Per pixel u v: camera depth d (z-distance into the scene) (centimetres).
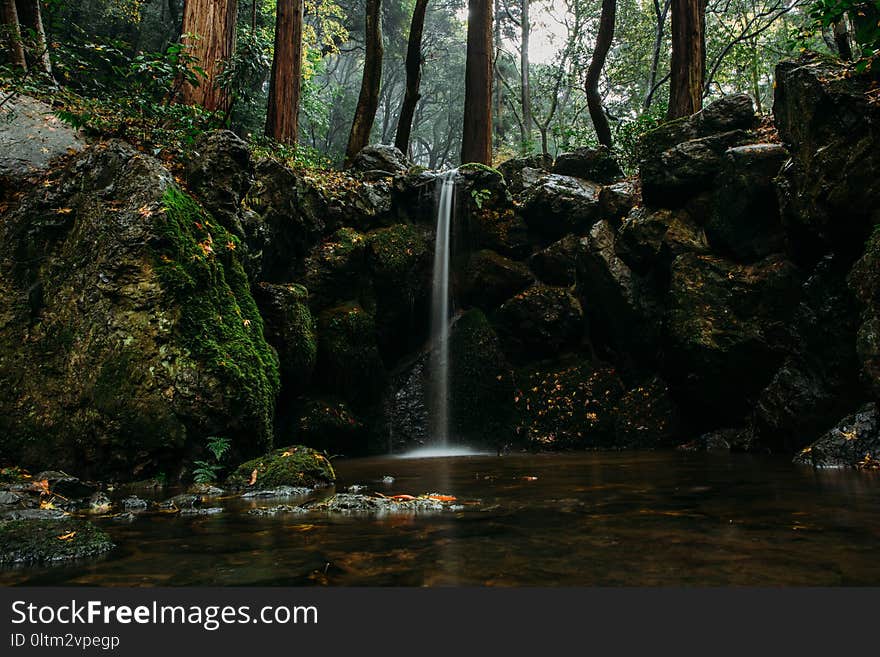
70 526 238
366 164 1038
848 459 464
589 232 898
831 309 569
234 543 227
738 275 687
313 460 433
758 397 672
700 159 754
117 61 1084
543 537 226
